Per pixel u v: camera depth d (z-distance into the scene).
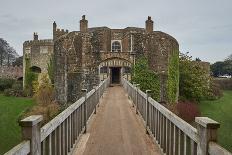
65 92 41.69
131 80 41.28
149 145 10.08
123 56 42.03
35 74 61.16
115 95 28.58
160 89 41.66
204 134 4.77
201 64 60.53
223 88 83.00
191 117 39.41
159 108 9.11
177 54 45.53
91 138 11.00
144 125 12.95
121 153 9.19
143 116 13.58
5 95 60.78
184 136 6.17
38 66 61.62
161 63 42.06
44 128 5.56
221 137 29.66
